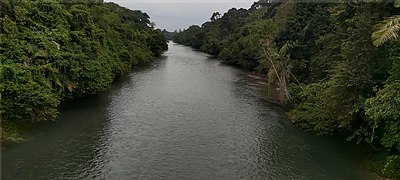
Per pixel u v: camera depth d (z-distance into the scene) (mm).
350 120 25578
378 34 18031
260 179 21750
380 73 24453
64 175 21312
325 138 29078
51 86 31453
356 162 24312
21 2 33938
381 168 22484
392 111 19297
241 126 32344
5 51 27969
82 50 39625
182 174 22047
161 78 59344
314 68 40844
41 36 32625
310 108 32062
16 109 26656
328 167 23516
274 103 41656
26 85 26734
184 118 34469
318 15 45031
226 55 90688
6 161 22703
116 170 22297
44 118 29344
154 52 105125
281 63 43750
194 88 50750
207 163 23875
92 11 59438
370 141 24078
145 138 28297
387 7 25266
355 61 24703
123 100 40781
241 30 95062
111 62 50844
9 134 26125
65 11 40281
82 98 40188
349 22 29172
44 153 24297
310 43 45531
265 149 26703
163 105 39375
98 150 25359
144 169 22578
